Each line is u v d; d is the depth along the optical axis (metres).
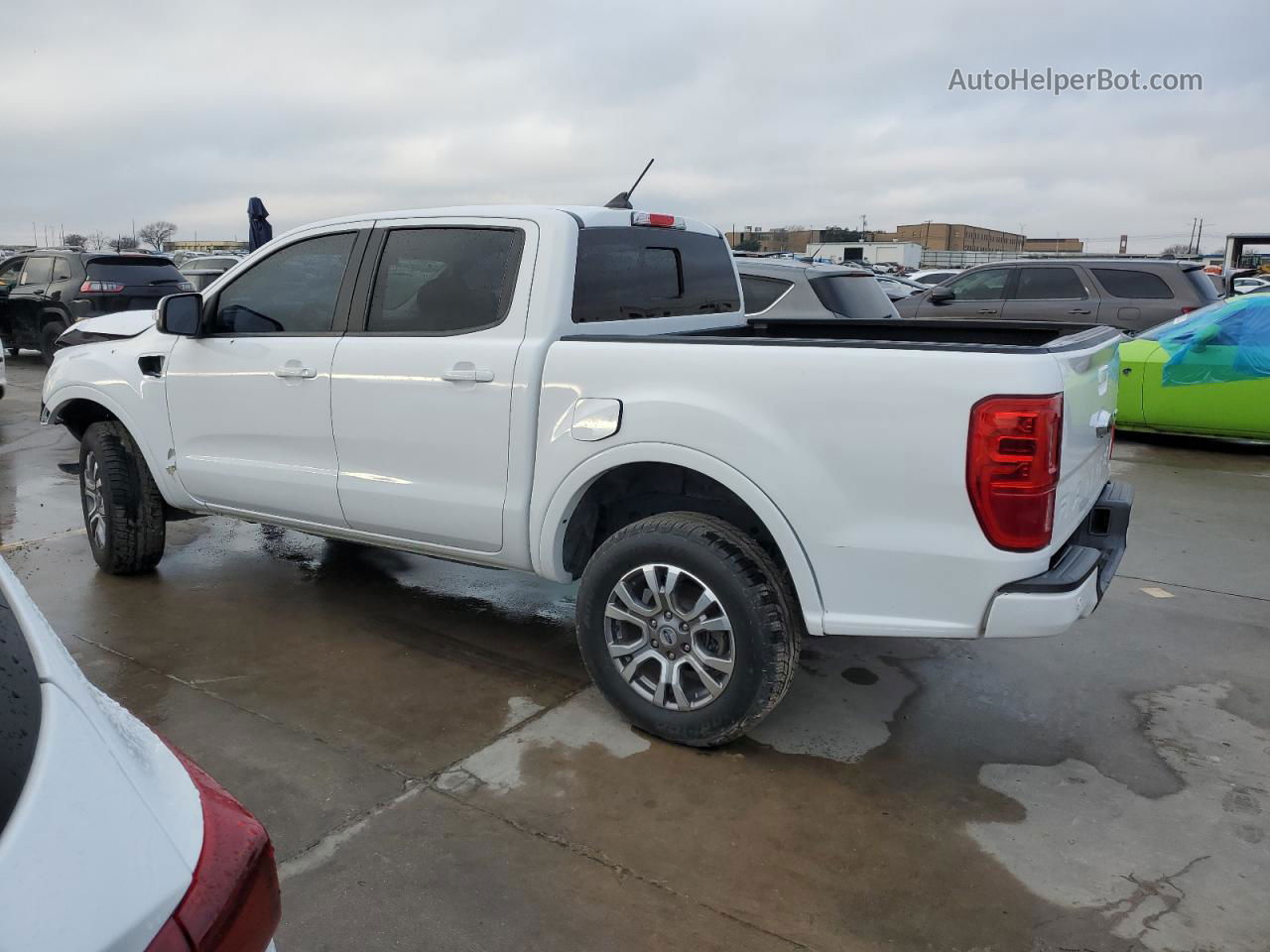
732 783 3.10
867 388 2.82
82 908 0.98
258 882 1.20
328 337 3.97
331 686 3.76
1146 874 2.66
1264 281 25.03
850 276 7.74
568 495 3.37
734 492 3.03
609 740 3.36
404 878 2.61
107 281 12.80
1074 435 2.90
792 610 3.16
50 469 7.70
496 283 3.59
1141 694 3.78
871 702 3.70
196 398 4.39
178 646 4.12
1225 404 8.16
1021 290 10.91
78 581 4.92
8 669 1.20
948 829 2.87
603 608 3.35
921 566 2.82
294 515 4.23
